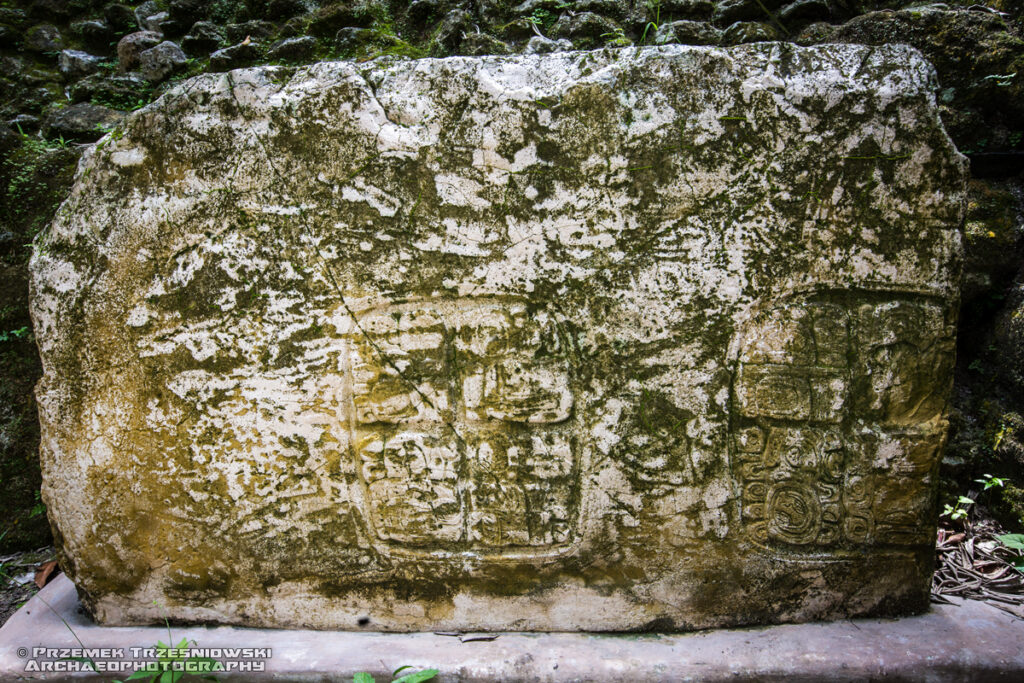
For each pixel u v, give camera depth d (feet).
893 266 5.02
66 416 5.34
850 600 5.43
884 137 4.83
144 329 5.20
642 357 5.11
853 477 5.25
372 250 5.09
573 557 5.37
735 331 5.08
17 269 7.56
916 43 7.59
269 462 5.29
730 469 5.22
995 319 7.47
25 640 5.37
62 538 5.51
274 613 5.53
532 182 4.98
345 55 8.70
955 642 5.13
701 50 4.84
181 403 5.25
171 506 5.38
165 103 5.04
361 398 5.20
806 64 4.82
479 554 5.40
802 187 4.89
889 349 5.12
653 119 4.88
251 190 5.07
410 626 5.51
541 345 5.13
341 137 5.00
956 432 7.34
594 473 5.24
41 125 8.82
